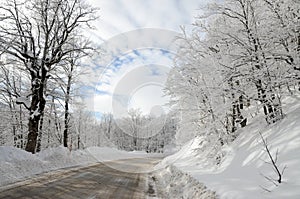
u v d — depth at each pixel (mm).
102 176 13336
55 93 18922
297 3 7047
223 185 6453
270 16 8016
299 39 7574
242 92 9211
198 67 11906
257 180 5816
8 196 7020
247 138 9414
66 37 18219
